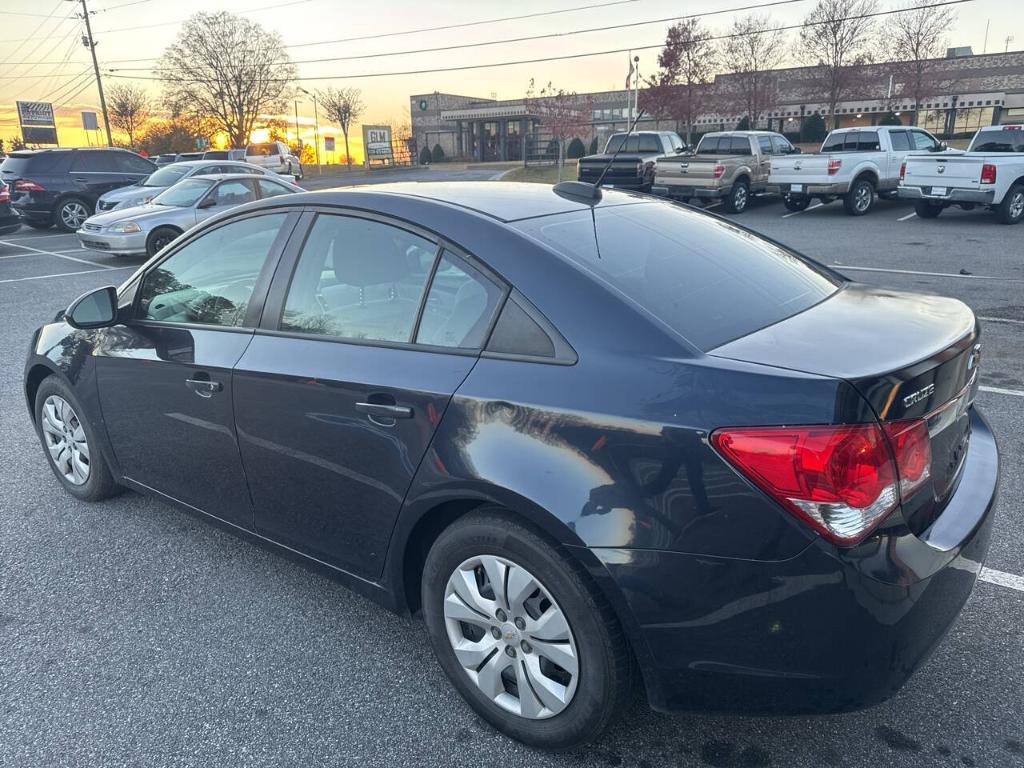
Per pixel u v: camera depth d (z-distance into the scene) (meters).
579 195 3.00
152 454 3.44
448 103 69.56
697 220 3.09
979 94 42.84
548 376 2.15
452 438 2.26
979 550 2.16
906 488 1.92
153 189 15.20
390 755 2.37
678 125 45.19
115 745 2.43
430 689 2.66
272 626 3.02
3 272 12.19
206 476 3.20
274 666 2.79
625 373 2.05
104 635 2.98
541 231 2.48
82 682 2.72
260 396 2.81
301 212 2.92
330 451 2.63
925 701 2.51
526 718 2.32
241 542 3.68
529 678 2.28
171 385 3.18
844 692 1.90
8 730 2.50
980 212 17.58
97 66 52.72
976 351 2.31
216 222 3.21
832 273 3.02
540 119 55.41
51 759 2.38
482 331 2.33
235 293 3.05
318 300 2.77
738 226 3.22
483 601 2.34
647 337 2.10
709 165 17.31
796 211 18.64
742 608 1.89
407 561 2.57
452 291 2.44
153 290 3.40
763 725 2.44
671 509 1.92
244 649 2.89
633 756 2.33
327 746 2.41
